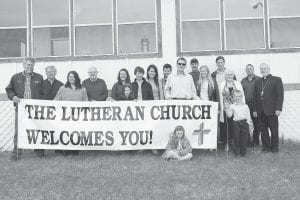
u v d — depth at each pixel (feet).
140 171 30.12
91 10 43.09
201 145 34.81
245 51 42.06
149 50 42.47
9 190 26.45
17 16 43.55
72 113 35.27
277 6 42.37
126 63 42.42
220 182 27.50
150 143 35.14
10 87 34.91
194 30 42.39
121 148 35.17
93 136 35.22
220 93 36.01
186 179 28.09
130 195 25.08
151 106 35.32
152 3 42.65
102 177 28.78
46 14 43.34
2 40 43.34
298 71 41.73
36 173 30.07
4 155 37.37
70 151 36.37
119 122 35.32
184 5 42.52
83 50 42.96
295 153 35.73
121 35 42.78
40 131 34.73
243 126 34.30
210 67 42.04
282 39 42.19
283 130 41.50
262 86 35.88
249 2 42.47
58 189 26.40
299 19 42.27
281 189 25.96
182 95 35.58
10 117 42.27
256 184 27.02
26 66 34.81
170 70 37.99
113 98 36.55
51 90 36.32
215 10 42.47
